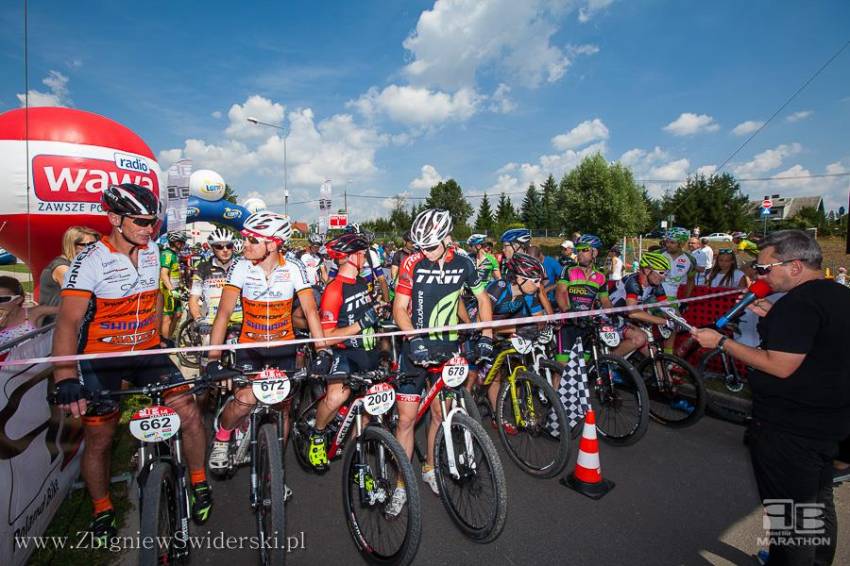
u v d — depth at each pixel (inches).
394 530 102.2
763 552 95.1
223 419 111.2
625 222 1267.2
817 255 77.5
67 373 81.0
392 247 568.7
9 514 87.2
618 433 152.0
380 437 94.6
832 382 73.1
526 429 133.6
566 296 161.9
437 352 106.8
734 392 187.3
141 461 86.6
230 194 1825.8
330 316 113.9
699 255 359.3
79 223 224.7
